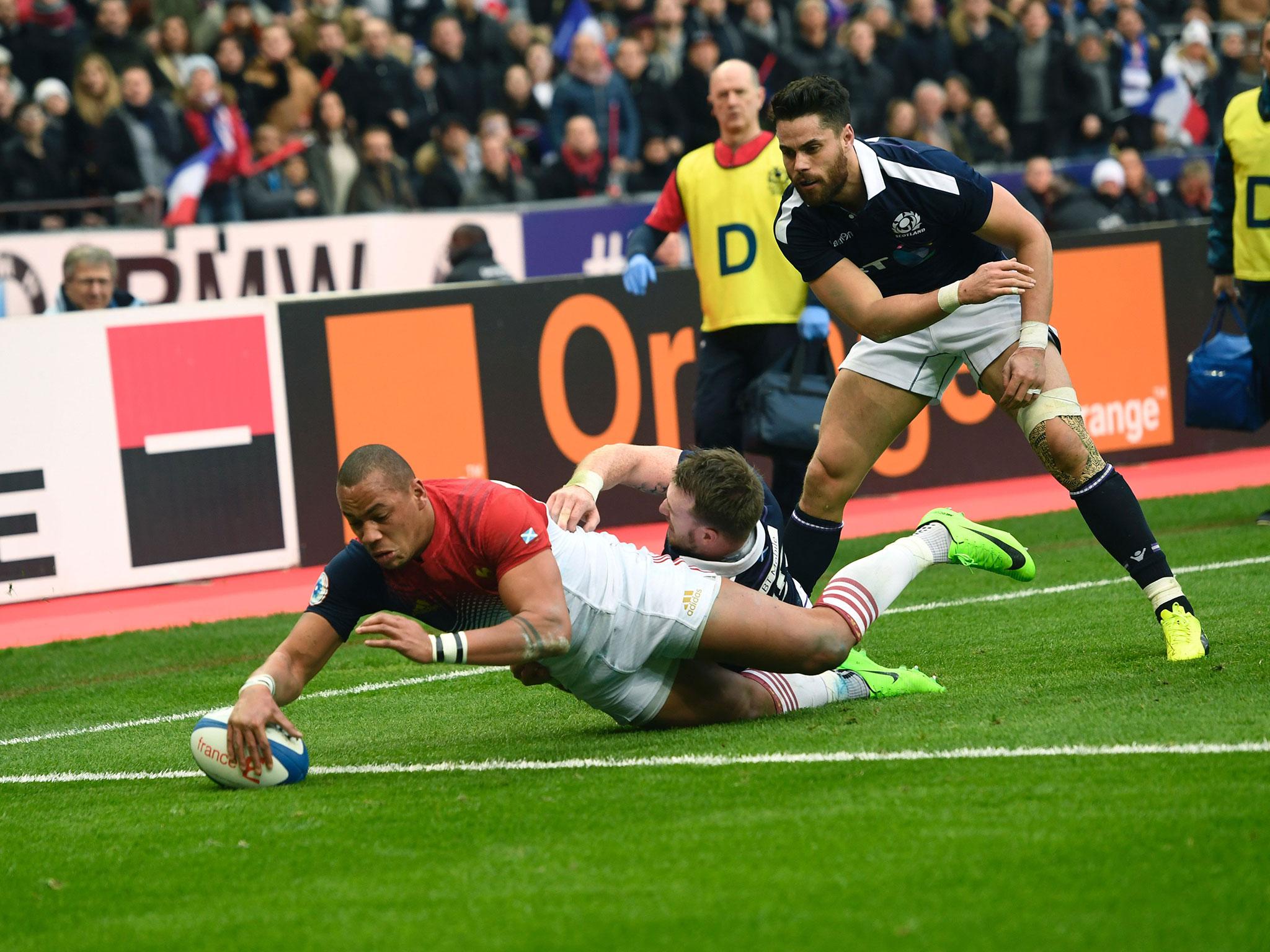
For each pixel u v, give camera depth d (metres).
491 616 15.12
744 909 10.02
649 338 35.31
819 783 12.98
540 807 13.00
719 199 26.83
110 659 24.78
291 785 14.79
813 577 19.78
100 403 31.36
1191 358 27.36
